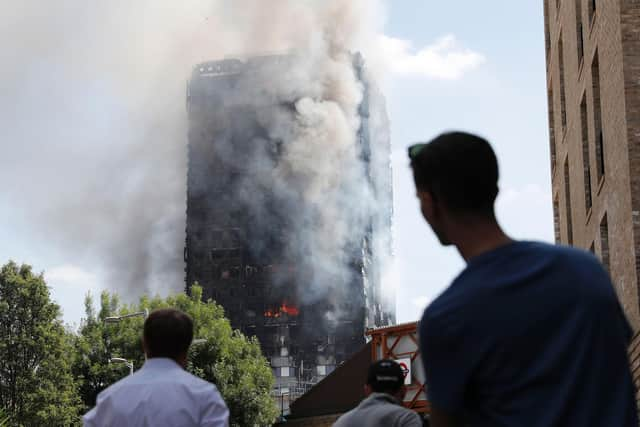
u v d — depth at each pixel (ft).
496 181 9.30
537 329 8.36
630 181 62.75
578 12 86.07
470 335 8.43
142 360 196.65
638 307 61.41
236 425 197.06
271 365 496.64
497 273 8.67
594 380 8.31
